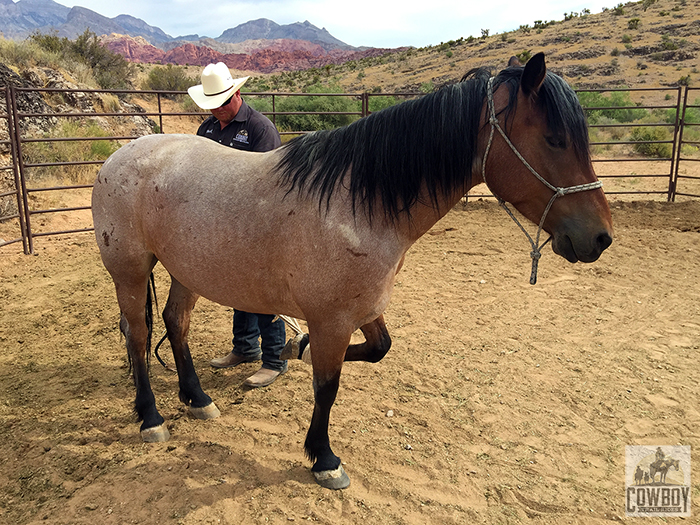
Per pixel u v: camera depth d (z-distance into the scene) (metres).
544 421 2.95
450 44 66.31
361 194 2.04
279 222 2.16
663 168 12.61
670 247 6.39
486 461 2.61
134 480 2.44
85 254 6.46
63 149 10.30
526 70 1.87
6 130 9.27
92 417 3.00
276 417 3.02
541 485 2.42
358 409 3.09
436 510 2.26
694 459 2.62
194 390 3.00
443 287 5.25
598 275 5.46
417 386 3.36
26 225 6.42
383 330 2.54
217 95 2.89
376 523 2.18
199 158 2.44
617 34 48.78
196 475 2.47
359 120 2.16
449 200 2.15
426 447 2.72
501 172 2.03
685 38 43.28
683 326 4.19
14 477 2.47
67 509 2.24
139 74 30.14
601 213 1.94
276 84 65.50
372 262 2.07
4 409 3.07
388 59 71.12
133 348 2.79
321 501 2.31
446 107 2.04
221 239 2.26
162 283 5.56
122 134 14.12
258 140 3.11
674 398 3.17
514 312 4.56
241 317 3.57
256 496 2.33
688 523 2.19
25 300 4.95
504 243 6.84
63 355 3.85
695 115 18.81
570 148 1.90
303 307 2.18
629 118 20.03
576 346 3.90
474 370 3.55
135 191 2.51
